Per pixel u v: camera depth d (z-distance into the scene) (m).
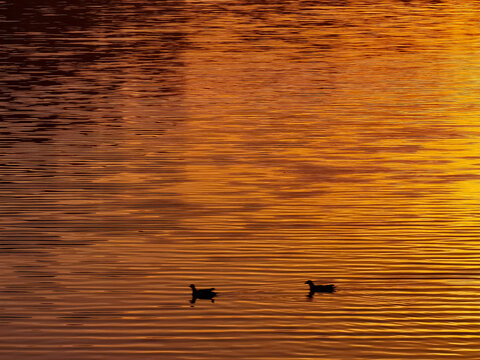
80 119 57.84
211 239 35.94
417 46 86.31
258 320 28.55
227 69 75.44
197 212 39.41
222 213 39.28
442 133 54.00
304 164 47.47
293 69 75.19
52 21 102.88
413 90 66.56
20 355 26.17
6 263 33.38
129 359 25.97
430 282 31.62
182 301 29.97
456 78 70.94
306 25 100.62
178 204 40.56
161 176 45.12
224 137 53.19
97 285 31.31
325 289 30.64
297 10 114.19
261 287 31.14
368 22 102.81
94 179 44.53
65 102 62.97
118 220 38.34
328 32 95.25
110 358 26.03
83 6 116.94
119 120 57.59
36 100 63.47
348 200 41.12
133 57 81.06
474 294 30.61
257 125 56.19
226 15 109.38
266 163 47.62
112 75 72.94
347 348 26.66
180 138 52.97
